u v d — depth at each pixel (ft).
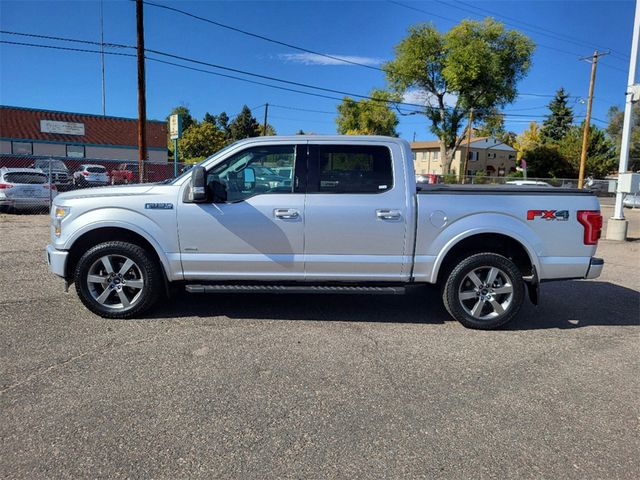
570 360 14.66
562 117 261.03
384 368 13.69
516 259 17.75
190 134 197.06
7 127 122.01
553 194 16.93
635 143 190.29
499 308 17.13
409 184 16.72
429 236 16.69
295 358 14.19
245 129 295.69
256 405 11.44
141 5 58.65
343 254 16.70
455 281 16.96
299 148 16.76
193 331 16.16
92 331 15.90
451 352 15.03
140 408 11.14
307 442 10.00
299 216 16.47
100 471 8.93
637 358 14.94
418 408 11.51
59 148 128.06
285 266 16.76
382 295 21.39
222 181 16.72
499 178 120.67
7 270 23.88
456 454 9.74
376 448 9.86
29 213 48.96
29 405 11.14
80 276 16.76
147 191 16.79
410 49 141.08
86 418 10.66
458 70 132.46
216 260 16.70
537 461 9.58
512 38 134.41
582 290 23.90
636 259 33.45
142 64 59.67
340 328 16.90
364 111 237.86
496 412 11.44
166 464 9.17
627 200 114.11
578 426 10.93
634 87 42.52
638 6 41.98
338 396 11.98
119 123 136.87
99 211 16.62
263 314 18.20
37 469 8.94
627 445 10.21
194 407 11.25
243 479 8.81
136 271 17.10
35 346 14.55
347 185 16.70
